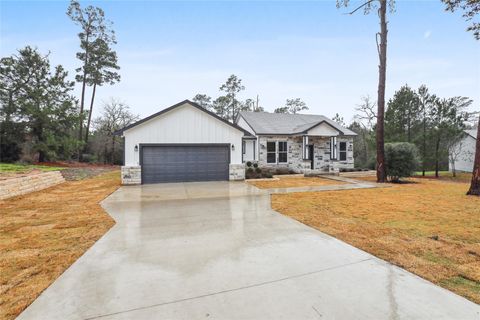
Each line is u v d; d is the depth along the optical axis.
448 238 4.50
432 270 3.26
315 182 13.17
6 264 3.50
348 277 3.08
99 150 27.28
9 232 4.93
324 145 18.69
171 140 12.54
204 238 4.54
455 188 11.08
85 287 2.87
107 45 27.14
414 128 18.05
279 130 17.95
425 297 2.64
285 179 14.55
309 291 2.77
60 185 11.88
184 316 2.34
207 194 9.26
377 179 13.29
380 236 4.62
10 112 19.22
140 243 4.30
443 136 17.34
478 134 9.15
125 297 2.66
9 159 19.00
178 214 6.34
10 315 2.37
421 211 6.62
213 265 3.43
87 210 6.79
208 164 13.12
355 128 31.62
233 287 2.86
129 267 3.38
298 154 18.11
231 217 6.04
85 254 3.84
